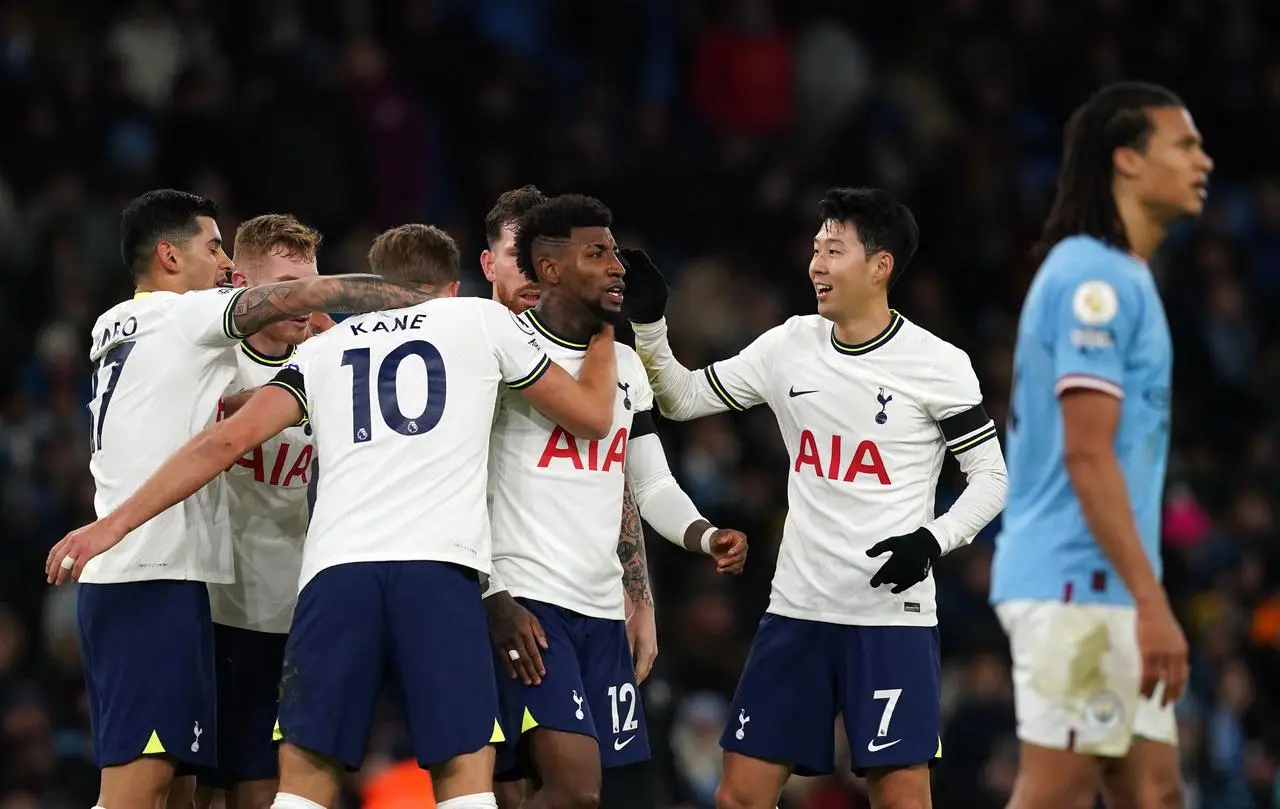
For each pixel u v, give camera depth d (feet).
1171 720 57.31
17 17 161.48
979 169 182.60
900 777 68.49
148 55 166.30
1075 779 55.98
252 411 62.80
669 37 188.03
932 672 68.95
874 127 180.14
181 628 65.82
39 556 122.93
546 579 65.77
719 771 122.42
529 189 73.05
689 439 143.74
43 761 111.55
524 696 64.54
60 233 146.41
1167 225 58.23
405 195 160.35
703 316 159.33
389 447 62.18
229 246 148.66
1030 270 176.65
